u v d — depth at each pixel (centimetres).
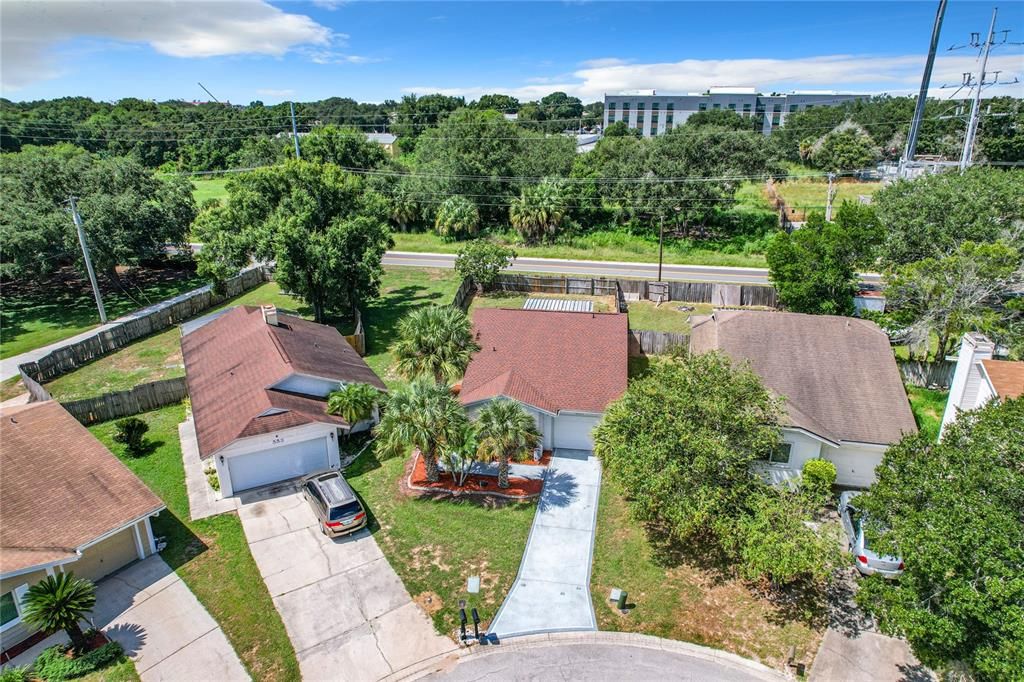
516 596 1864
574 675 1600
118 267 5541
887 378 2462
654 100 14038
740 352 2612
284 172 4281
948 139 8888
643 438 1916
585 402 2598
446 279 5262
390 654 1672
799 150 9556
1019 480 1333
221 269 4203
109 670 1622
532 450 2483
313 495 2211
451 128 7356
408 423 2234
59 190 4812
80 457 2148
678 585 1902
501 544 2088
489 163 6856
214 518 2228
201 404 2634
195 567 1988
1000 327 2786
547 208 6259
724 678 1590
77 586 1686
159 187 5191
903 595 1361
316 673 1614
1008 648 1198
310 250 3769
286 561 2014
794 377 2491
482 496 2350
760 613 1794
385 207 4597
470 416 2612
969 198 3556
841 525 2123
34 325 4212
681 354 2259
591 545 2078
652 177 6169
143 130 10888
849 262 3616
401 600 1853
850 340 2598
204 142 10850
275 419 2377
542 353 2834
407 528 2172
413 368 2597
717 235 6369
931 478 1459
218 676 1603
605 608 1819
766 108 14400
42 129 10425
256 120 11988
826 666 1619
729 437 1912
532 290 4881
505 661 1647
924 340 2931
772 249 3803
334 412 2586
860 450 2333
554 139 7444
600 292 4769
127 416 2980
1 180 4747
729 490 1847
